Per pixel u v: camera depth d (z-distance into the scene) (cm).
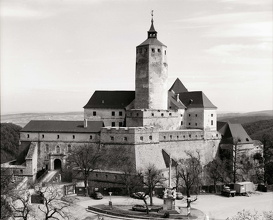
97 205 11138
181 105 17088
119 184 13038
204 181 15012
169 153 14938
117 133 14162
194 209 11075
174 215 10194
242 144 16262
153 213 10306
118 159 13912
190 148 15600
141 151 13988
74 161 13788
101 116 16475
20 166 14225
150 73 15912
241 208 11394
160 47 16038
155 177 12875
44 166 15012
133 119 15550
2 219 8919
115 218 10119
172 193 10556
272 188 14675
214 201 12338
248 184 13638
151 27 16450
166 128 16012
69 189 12588
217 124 17662
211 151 16225
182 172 13288
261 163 16225
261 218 10200
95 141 14650
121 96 16675
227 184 14225
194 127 16812
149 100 15925
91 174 13700
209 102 17025
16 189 11500
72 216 10219
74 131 14838
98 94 16925
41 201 11125
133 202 11619
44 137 15100
